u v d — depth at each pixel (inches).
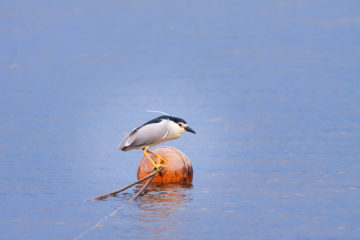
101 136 745.6
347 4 2610.7
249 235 406.9
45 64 1401.3
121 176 572.1
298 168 591.8
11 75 1257.4
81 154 659.4
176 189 516.7
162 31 1990.7
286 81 1141.1
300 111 877.2
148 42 1759.4
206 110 904.3
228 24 2124.8
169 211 456.4
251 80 1164.5
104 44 1726.1
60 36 1878.7
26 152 664.4
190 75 1238.9
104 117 859.4
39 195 506.0
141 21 2249.0
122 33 1951.3
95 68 1347.2
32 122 826.2
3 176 567.5
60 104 959.0
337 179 550.3
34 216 448.8
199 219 437.7
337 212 457.4
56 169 595.5
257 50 1568.7
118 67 1358.3
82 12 2517.2
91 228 419.2
